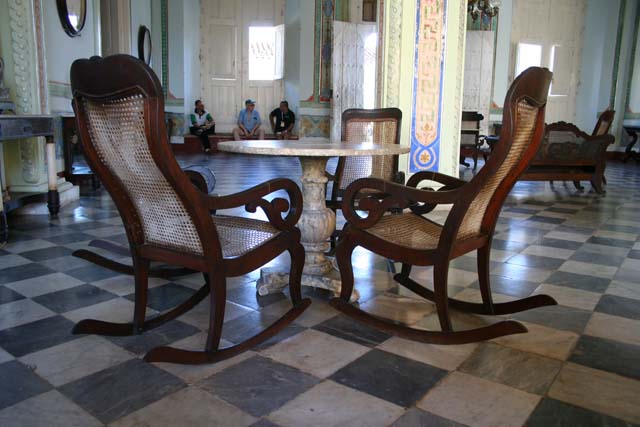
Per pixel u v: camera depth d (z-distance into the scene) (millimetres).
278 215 2195
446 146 5312
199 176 2697
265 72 13906
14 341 2119
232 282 2965
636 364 1998
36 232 4082
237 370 1909
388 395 1745
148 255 2119
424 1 5043
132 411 1623
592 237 4320
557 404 1703
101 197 5871
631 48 13258
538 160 6836
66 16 6051
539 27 13594
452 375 1893
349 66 12430
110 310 2494
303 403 1688
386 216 2539
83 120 1941
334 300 2396
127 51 9391
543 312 2559
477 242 2324
